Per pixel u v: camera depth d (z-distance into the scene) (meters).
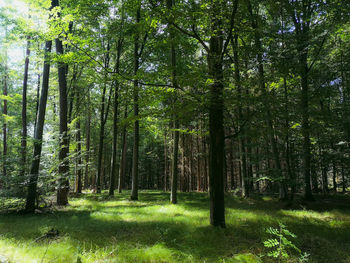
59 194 11.99
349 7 10.73
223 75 6.62
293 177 12.64
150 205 11.60
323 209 10.88
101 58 15.65
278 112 7.14
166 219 7.67
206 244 5.29
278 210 10.43
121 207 10.92
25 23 10.20
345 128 13.48
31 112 22.66
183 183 25.16
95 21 12.84
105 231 6.28
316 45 12.87
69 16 9.27
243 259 4.37
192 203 12.09
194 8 6.34
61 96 12.52
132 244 5.14
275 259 4.50
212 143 7.10
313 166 14.26
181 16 6.36
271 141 13.02
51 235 5.75
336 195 16.09
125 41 16.67
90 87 20.61
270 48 9.21
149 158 39.66
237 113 7.62
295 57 8.85
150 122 17.64
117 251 4.57
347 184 15.50
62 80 12.60
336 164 14.77
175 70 6.79
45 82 11.23
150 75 6.57
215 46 7.37
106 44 17.77
